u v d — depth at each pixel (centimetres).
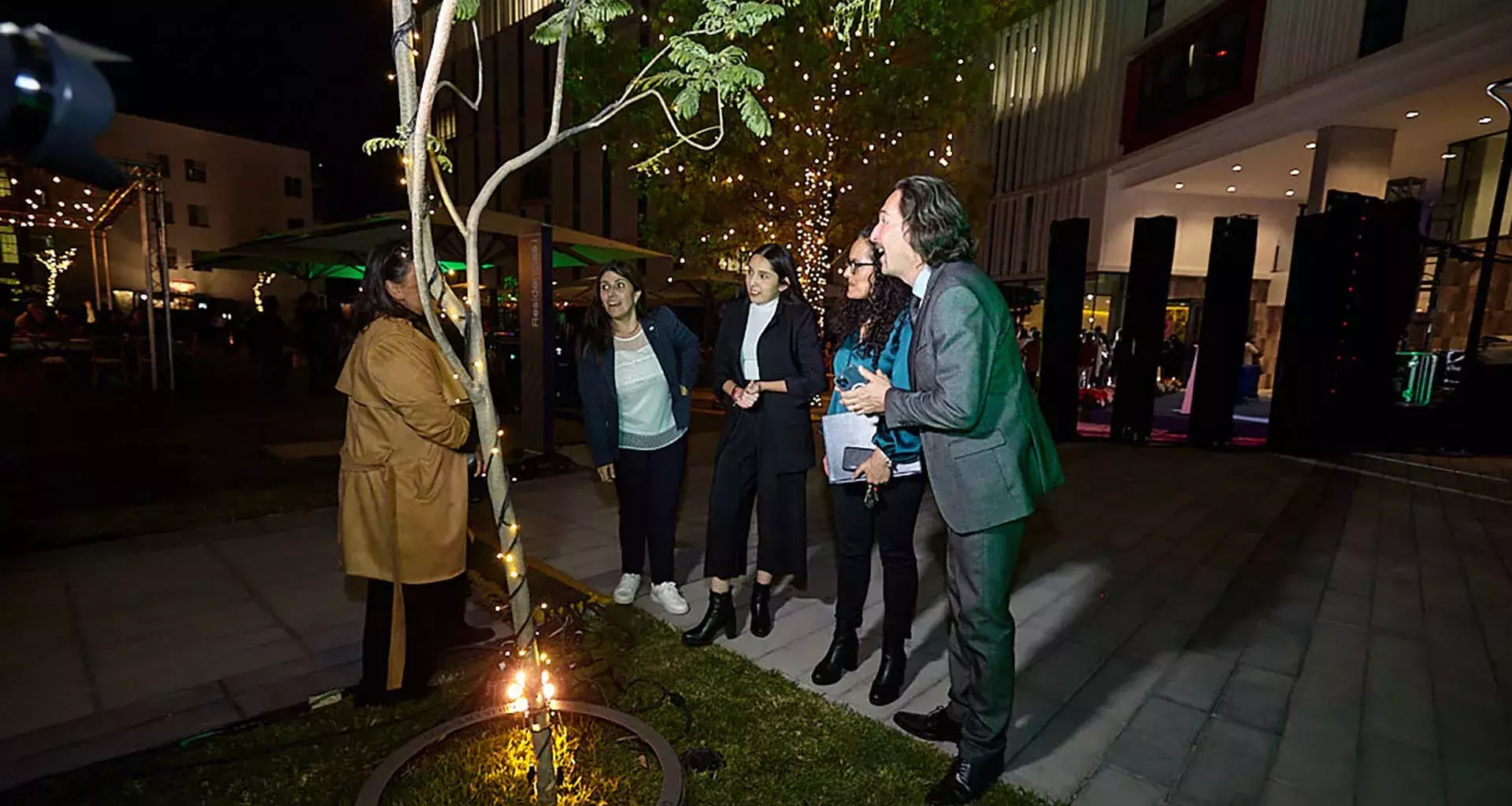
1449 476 759
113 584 376
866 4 220
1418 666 313
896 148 1260
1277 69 1395
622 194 2823
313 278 1284
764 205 1299
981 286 196
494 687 262
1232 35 1535
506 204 3319
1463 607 383
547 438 691
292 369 1842
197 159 3716
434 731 205
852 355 254
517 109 3175
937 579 410
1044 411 993
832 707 263
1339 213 827
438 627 295
